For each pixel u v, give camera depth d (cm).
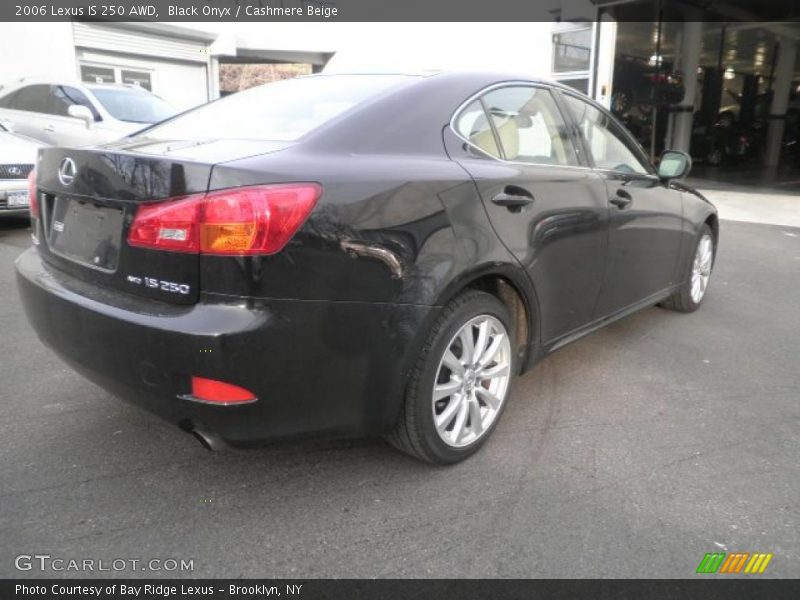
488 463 281
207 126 295
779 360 406
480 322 275
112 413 315
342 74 321
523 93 329
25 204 691
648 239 394
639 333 452
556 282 312
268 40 1855
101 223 240
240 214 207
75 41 1411
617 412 331
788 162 2089
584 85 1373
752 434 310
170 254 215
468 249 257
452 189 257
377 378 238
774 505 254
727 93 2147
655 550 227
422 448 263
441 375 268
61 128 929
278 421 222
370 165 240
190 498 251
